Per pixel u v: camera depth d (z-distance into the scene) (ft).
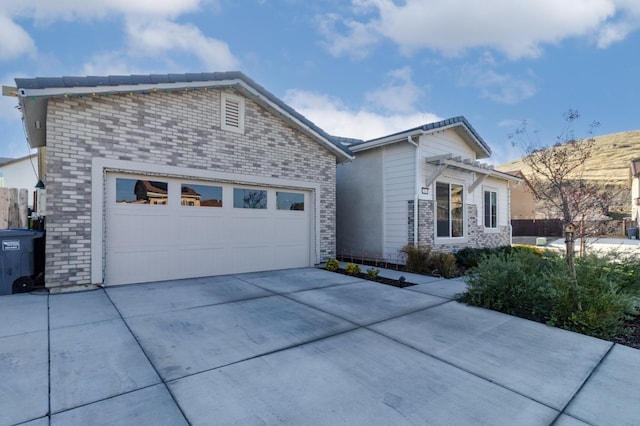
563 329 14.73
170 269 23.32
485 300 17.95
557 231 34.88
